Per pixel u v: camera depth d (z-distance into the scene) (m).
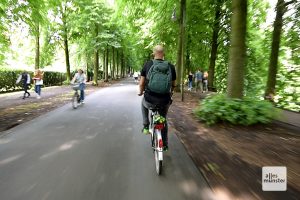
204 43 27.06
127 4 20.81
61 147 7.01
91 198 4.28
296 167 5.64
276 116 9.71
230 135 8.23
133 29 24.06
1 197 4.32
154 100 5.72
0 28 18.48
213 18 23.11
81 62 46.31
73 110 13.41
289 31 15.32
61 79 39.69
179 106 15.06
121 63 69.75
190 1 21.08
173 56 30.00
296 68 17.75
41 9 17.16
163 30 22.38
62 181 4.90
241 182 4.90
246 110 9.36
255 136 8.10
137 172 5.36
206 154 6.48
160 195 4.40
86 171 5.38
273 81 15.45
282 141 7.57
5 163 5.82
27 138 7.91
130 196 4.36
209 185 4.77
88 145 7.22
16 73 26.41
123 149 6.88
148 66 5.75
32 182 4.86
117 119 11.02
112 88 30.14
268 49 21.73
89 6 32.00
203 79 28.73
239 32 9.93
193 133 8.55
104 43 33.94
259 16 22.45
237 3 9.91
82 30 33.59
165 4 20.33
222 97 10.20
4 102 16.95
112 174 5.24
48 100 18.17
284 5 13.29
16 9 16.48
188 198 4.31
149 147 7.08
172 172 5.37
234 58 10.04
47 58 38.31
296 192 4.53
